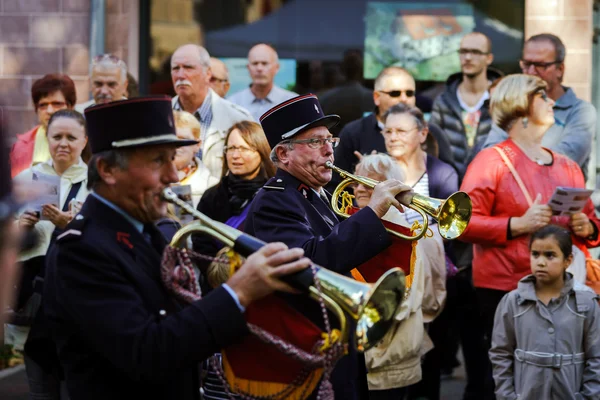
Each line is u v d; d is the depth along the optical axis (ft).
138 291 9.68
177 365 9.27
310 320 11.27
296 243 12.37
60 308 9.57
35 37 27.96
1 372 22.31
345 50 29.37
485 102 24.64
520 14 27.96
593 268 19.66
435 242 18.90
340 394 12.10
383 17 28.94
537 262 17.10
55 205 17.46
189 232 10.11
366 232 12.20
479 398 20.99
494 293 19.06
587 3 27.37
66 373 9.88
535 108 19.58
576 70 27.40
